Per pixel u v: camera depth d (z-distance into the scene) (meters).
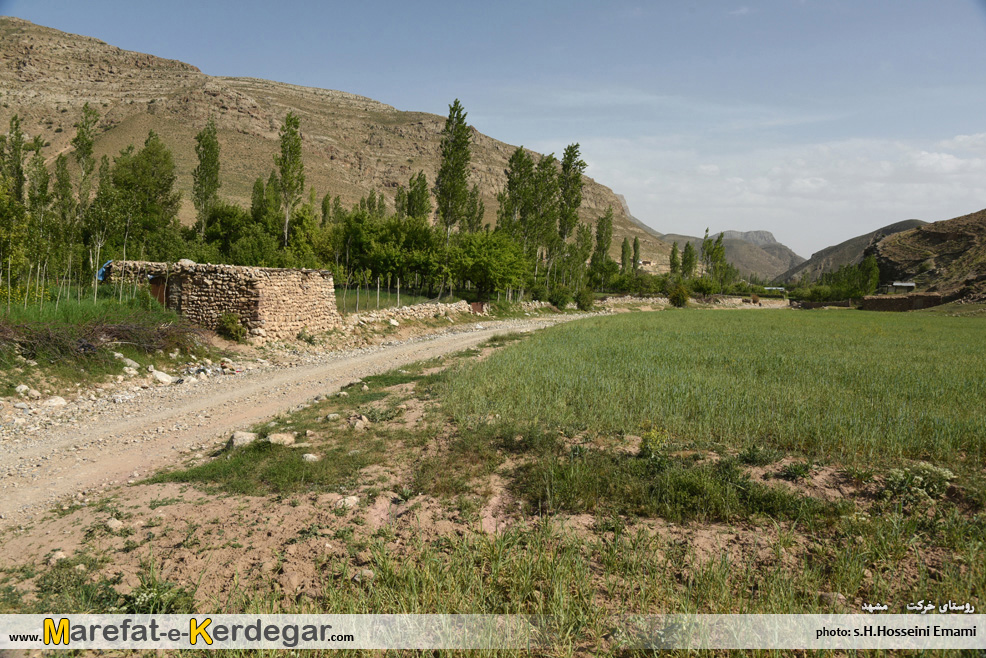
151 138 52.66
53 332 14.38
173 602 4.86
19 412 11.44
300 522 6.50
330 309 25.95
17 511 7.12
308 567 5.52
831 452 7.76
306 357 20.95
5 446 9.68
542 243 62.59
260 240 41.44
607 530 6.09
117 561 5.71
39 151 34.41
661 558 5.49
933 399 11.01
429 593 4.89
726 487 6.64
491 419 10.21
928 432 8.42
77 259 24.55
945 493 6.41
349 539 6.09
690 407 10.30
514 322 43.41
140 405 12.96
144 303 19.94
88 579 5.31
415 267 46.31
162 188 52.75
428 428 9.90
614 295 87.25
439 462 8.18
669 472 7.10
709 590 4.76
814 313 66.50
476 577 5.08
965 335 30.77
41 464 8.91
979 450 7.68
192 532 6.30
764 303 110.75
